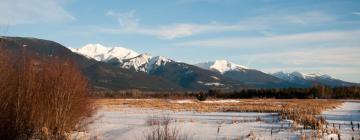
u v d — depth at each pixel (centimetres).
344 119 3064
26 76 1578
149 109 4841
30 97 1588
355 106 6562
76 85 1936
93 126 2358
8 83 1474
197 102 8075
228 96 13588
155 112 4162
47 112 1680
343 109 5250
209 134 1881
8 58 1483
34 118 1611
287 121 2583
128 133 1923
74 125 1981
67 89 1808
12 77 1505
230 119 3116
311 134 1666
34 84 1614
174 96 12381
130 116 3434
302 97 13362
